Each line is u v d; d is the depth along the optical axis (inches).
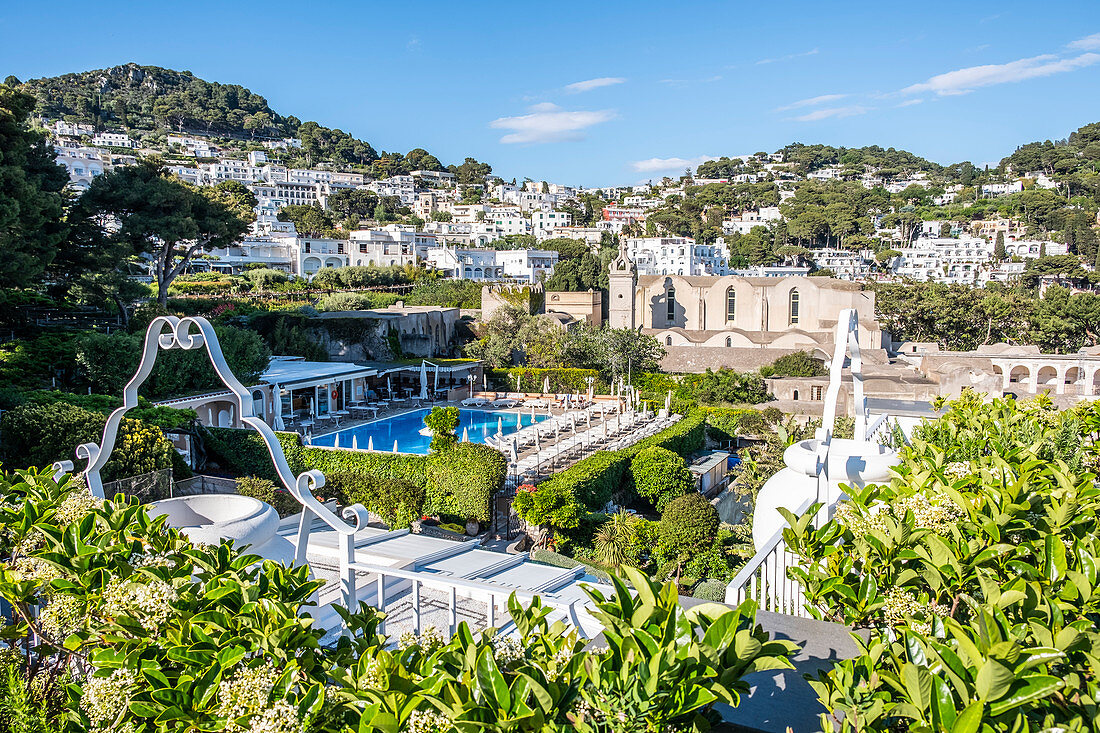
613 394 2564.0
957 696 162.2
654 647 166.4
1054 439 406.9
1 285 1585.9
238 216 2378.2
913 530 245.1
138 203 2070.6
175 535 289.7
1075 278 6107.3
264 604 215.0
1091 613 205.6
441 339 3073.3
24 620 272.5
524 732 161.2
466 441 1229.7
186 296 2844.5
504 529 1197.1
